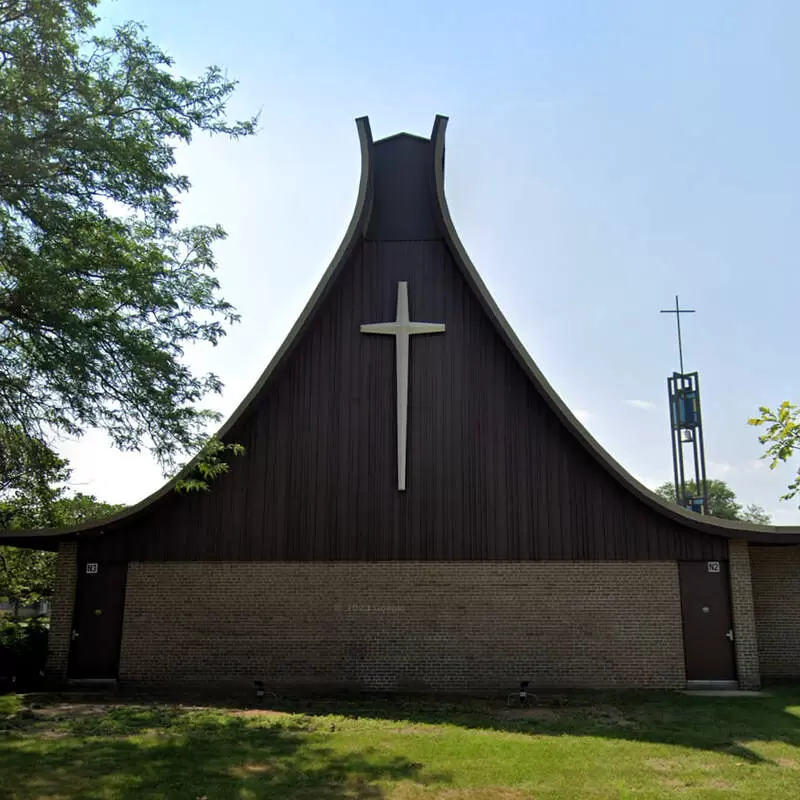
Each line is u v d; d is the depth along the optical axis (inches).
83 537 652.7
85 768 348.2
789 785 331.9
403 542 639.1
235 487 654.5
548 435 656.4
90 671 629.9
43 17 415.2
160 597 640.4
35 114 427.5
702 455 1101.7
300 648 625.3
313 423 664.4
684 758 380.8
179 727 453.1
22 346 453.1
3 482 668.1
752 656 615.2
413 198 719.1
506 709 540.7
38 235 442.0
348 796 309.9
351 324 685.3
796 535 622.2
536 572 633.0
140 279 463.2
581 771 351.9
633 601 627.5
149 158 462.6
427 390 668.7
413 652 620.1
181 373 487.8
